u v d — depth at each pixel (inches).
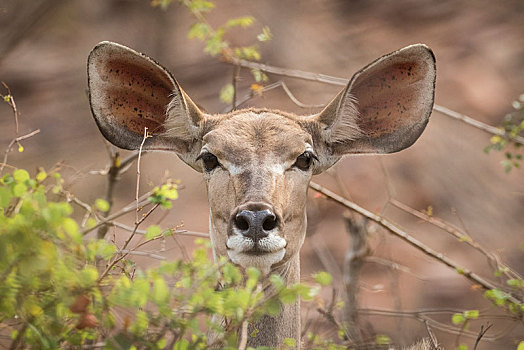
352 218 520.1
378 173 821.9
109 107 379.6
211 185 356.2
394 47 1013.8
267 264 323.9
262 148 349.7
